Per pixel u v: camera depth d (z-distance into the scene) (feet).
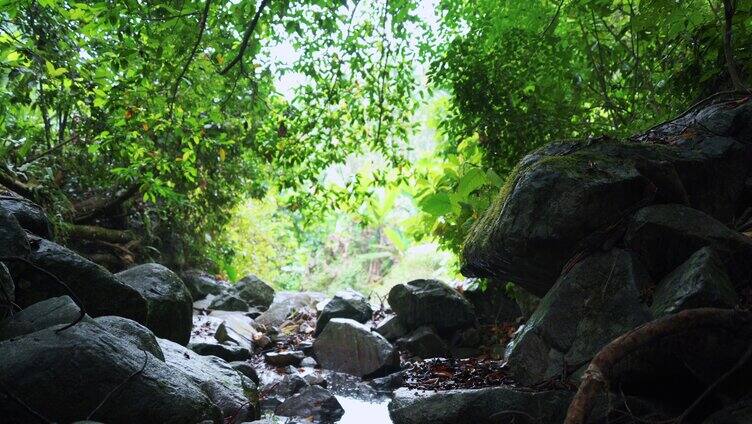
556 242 12.36
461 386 16.67
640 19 15.53
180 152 27.04
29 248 13.51
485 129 20.11
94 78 19.79
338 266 54.03
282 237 47.93
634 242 11.94
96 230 28.84
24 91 19.27
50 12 19.48
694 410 10.59
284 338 24.73
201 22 14.94
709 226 11.60
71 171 27.96
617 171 12.23
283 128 20.10
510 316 23.81
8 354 9.84
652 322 8.99
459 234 21.53
